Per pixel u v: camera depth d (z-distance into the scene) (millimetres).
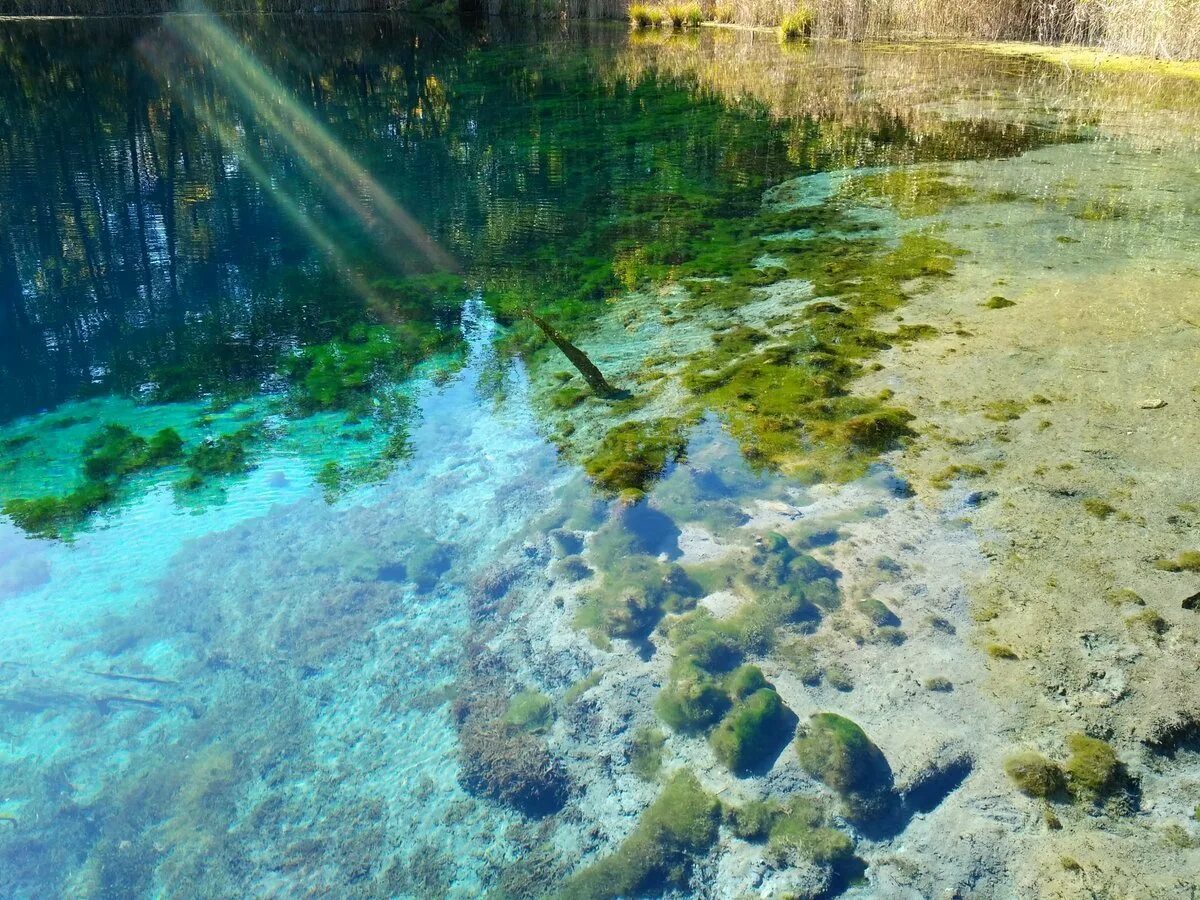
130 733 2756
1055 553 3184
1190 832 2219
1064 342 4656
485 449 4203
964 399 4180
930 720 2580
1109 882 2109
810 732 2553
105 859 2373
